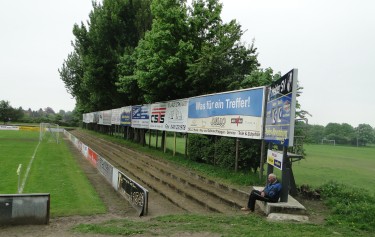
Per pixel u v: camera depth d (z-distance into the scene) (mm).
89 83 40438
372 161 32156
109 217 11008
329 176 19688
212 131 17562
